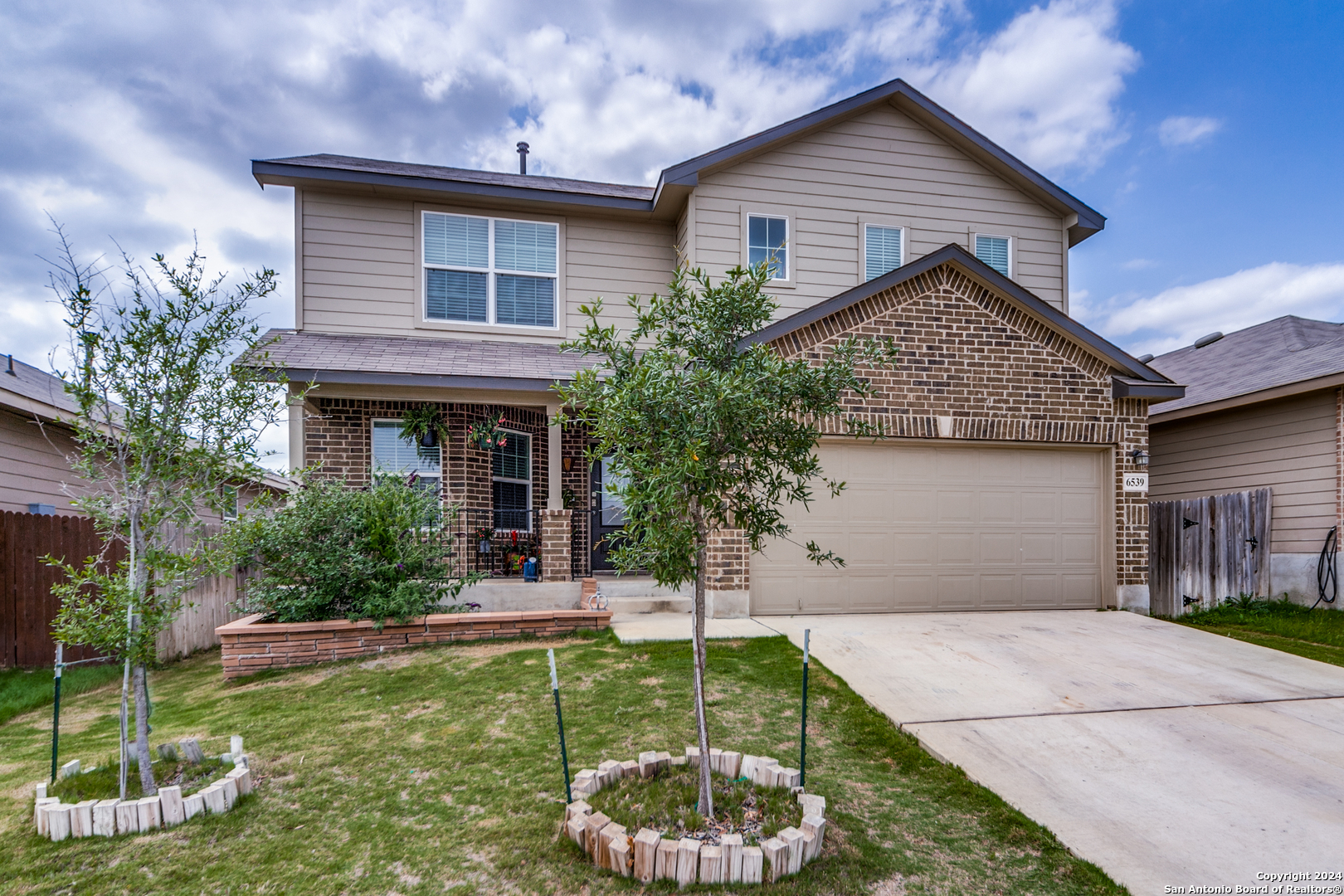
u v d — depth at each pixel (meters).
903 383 8.42
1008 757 4.17
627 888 2.78
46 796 3.52
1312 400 9.12
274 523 6.77
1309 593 9.03
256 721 4.87
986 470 8.79
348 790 3.70
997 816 3.46
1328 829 3.34
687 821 3.08
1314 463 9.06
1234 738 4.46
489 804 3.51
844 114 10.46
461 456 9.05
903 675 5.69
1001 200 11.02
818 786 3.79
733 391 3.02
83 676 6.82
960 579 8.64
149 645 3.58
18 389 8.16
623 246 10.66
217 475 3.88
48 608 7.38
